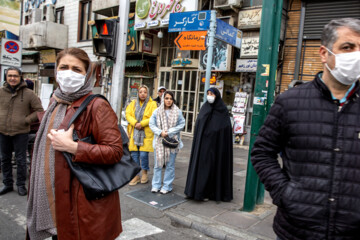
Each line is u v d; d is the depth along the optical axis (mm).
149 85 12008
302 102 1574
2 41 7461
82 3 14156
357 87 1536
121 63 5418
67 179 1746
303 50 8266
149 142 5121
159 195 4738
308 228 1501
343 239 1472
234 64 9305
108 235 1820
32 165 1942
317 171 1486
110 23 5266
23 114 4469
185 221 3799
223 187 4562
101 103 1862
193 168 4496
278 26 3959
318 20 8000
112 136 1820
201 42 4793
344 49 1481
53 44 14242
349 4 7543
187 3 9453
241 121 9117
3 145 4465
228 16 9008
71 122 1772
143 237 3391
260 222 3818
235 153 8320
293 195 1522
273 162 1688
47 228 1811
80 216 1726
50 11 15039
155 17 10266
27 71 17234
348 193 1448
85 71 1900
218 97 4594
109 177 1805
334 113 1501
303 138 1525
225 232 3494
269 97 4062
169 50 11367
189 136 10773
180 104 11023
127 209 4156
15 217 3740
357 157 1447
